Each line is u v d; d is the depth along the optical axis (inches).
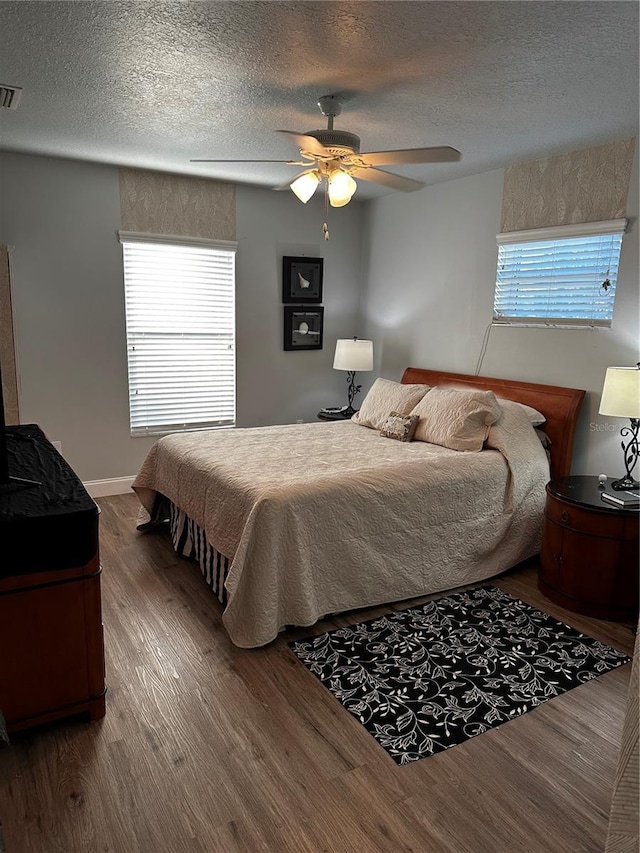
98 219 171.3
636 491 118.7
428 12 78.7
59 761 75.4
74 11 79.6
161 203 179.6
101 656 82.5
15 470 97.0
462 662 99.7
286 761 76.4
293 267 207.8
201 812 68.0
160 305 187.2
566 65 95.0
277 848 63.6
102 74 101.4
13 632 76.2
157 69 99.2
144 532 157.2
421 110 116.8
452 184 178.9
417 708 87.6
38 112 121.7
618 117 118.7
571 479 131.2
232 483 112.4
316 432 161.6
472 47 89.0
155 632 107.7
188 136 137.9
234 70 98.9
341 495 109.3
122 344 181.6
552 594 121.4
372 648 103.5
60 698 80.6
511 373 165.3
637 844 36.4
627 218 132.6
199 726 82.7
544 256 153.1
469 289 176.6
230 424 207.3
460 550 125.7
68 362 173.9
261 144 144.3
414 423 152.1
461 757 77.7
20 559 74.5
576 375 147.6
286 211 203.8
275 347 211.2
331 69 98.0
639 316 132.8
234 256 196.4
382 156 103.6
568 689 92.8
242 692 90.7
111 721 83.4
